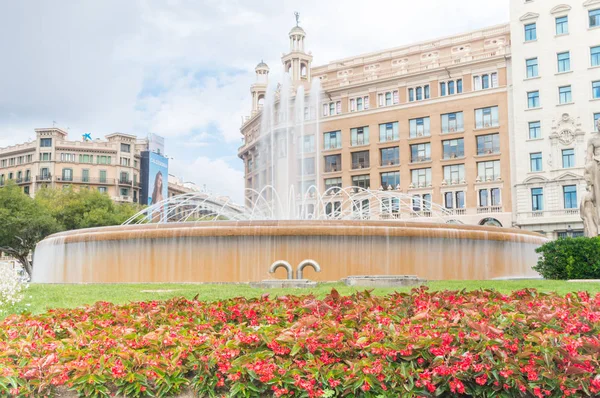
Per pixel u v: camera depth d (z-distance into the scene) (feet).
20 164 319.47
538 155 175.32
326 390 12.81
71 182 309.83
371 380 12.68
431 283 38.50
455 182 192.44
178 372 13.70
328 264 45.24
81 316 19.85
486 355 12.82
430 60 210.18
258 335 14.55
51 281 53.72
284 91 162.81
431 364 13.12
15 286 28.37
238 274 45.34
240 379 13.26
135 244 47.75
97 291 35.40
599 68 168.14
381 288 34.27
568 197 168.96
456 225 49.55
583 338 13.65
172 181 405.39
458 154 193.88
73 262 51.34
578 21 172.86
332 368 13.19
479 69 191.42
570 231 167.02
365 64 223.92
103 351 14.34
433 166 196.65
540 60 177.47
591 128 167.53
